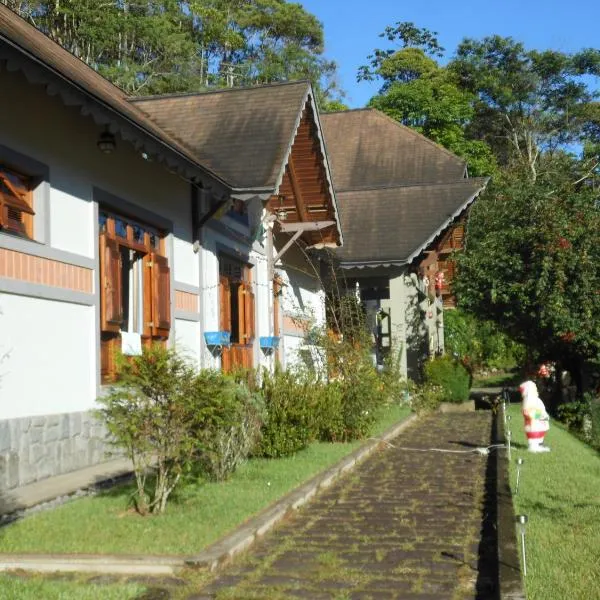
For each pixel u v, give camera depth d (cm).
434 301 2867
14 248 920
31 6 3188
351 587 605
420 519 830
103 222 1140
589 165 3731
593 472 1077
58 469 980
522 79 5303
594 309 1964
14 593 565
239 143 1421
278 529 790
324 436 1397
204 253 1435
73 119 1055
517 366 3572
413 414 1970
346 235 2406
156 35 3569
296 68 4656
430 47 5419
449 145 4572
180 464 822
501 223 2117
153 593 587
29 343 945
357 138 3356
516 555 630
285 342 1948
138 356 787
